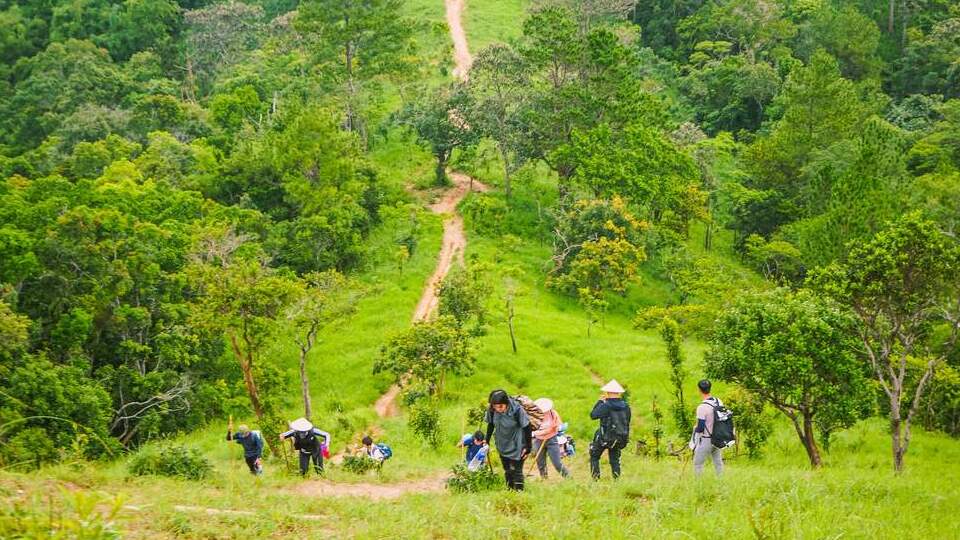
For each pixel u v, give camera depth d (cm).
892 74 10194
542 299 5391
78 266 3988
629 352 4519
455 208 6606
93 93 9494
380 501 1298
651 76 10081
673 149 6600
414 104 7156
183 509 1098
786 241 6088
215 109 8306
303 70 9231
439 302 4500
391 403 4131
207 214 5444
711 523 1077
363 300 5194
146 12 11881
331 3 7681
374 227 6191
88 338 4025
